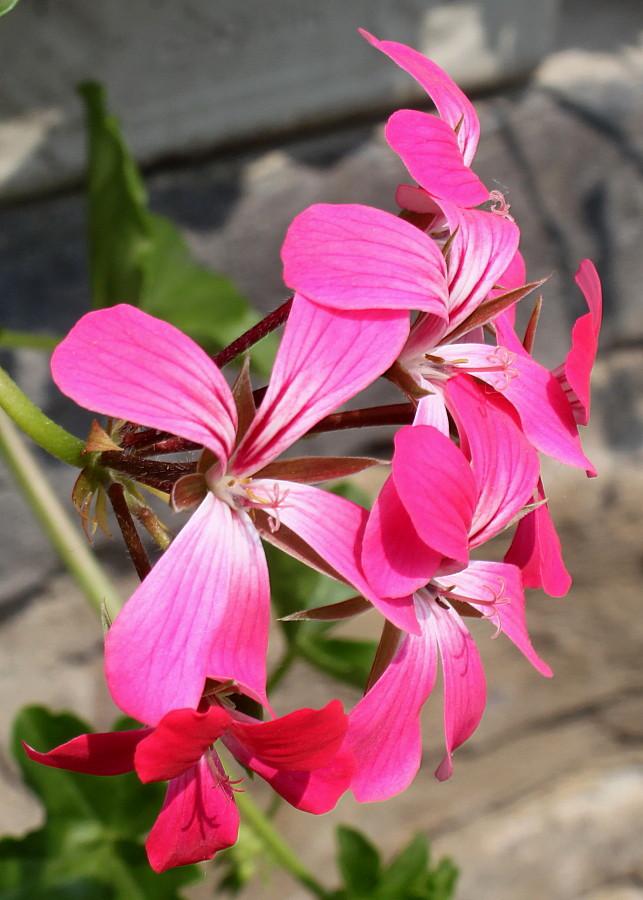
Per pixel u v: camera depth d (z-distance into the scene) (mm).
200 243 475
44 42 418
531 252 530
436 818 648
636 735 659
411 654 306
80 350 283
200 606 290
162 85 445
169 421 287
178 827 293
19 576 490
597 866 686
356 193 498
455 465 292
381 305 295
